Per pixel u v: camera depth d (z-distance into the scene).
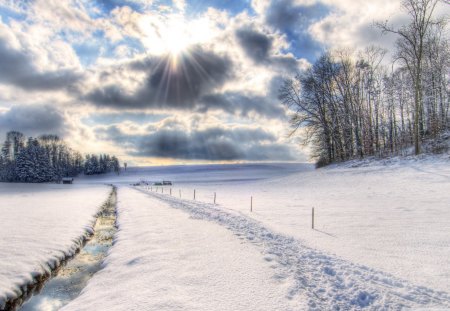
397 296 4.90
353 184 25.05
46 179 99.81
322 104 44.78
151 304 4.93
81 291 6.48
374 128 42.41
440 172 22.48
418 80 30.38
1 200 28.88
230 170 150.75
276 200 20.45
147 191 44.50
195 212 16.30
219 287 5.55
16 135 120.50
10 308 6.09
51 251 9.65
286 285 5.53
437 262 6.38
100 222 17.28
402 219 11.01
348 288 5.32
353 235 9.05
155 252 8.28
